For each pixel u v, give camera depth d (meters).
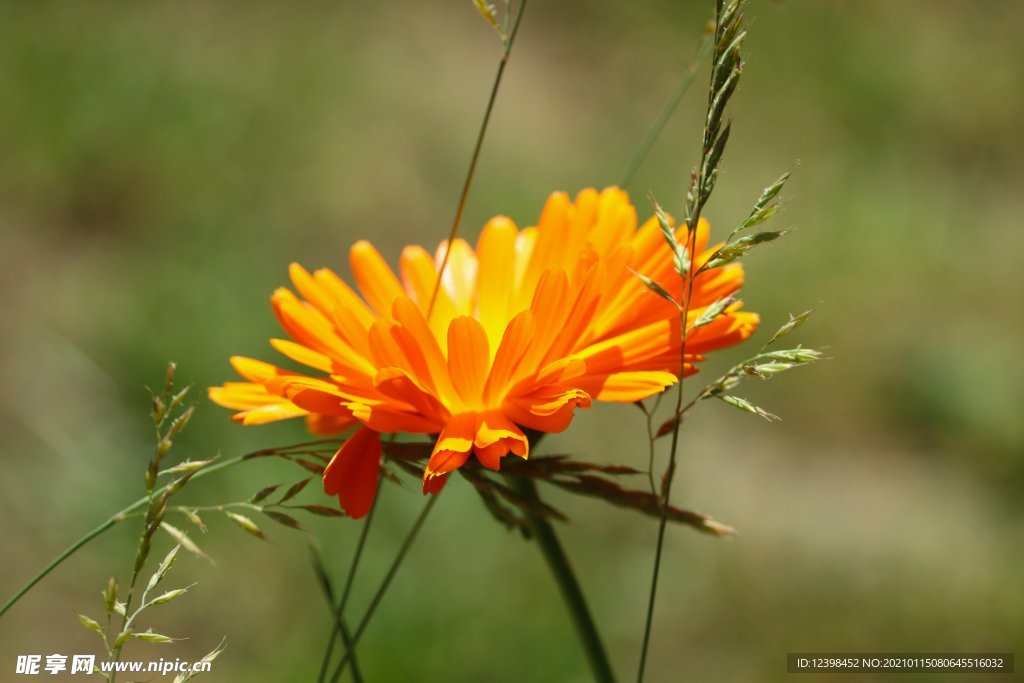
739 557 4.65
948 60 9.30
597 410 5.19
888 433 5.89
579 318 1.57
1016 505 5.38
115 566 4.10
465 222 6.86
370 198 6.84
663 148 7.84
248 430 4.59
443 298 2.03
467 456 1.52
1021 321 6.69
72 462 4.48
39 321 5.27
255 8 8.09
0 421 4.66
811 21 9.16
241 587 4.05
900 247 7.21
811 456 5.64
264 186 6.66
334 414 1.55
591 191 1.85
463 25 8.76
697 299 1.70
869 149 8.30
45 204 6.18
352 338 1.70
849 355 6.31
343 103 7.52
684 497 5.06
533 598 4.11
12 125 6.48
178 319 5.30
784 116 8.40
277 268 6.05
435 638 3.87
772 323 6.36
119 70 6.98
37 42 6.98
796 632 4.28
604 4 9.16
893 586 4.57
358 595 4.00
